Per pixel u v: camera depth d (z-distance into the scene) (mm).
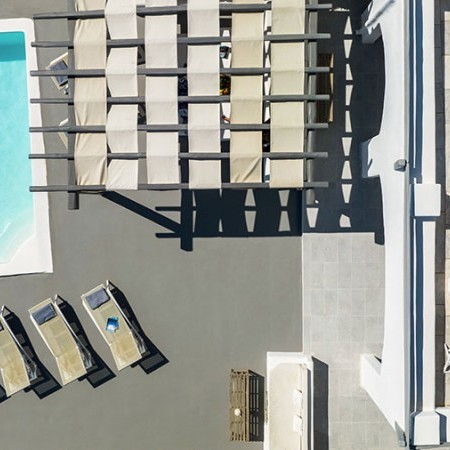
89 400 12102
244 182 10047
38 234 11969
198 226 11953
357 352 11742
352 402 11742
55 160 12000
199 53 9758
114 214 11977
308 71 9602
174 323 12000
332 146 11727
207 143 9945
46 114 12000
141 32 11852
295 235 11898
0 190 12453
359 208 11703
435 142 9352
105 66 9852
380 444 11703
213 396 12023
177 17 10836
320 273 11758
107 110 9984
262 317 11922
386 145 9695
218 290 11961
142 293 11992
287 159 9883
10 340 11570
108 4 9773
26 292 12055
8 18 11922
